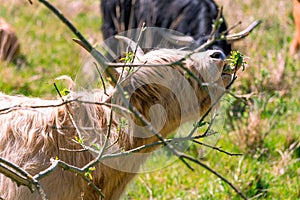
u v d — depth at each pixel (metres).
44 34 19.47
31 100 8.90
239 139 13.66
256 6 20.61
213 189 12.02
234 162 12.96
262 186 12.21
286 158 12.93
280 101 14.72
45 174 6.46
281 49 18.05
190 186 12.33
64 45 18.75
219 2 20.31
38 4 21.09
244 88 14.95
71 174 8.38
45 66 17.03
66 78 8.82
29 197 8.21
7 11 20.95
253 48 16.92
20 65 17.16
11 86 15.48
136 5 16.06
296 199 11.91
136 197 11.92
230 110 14.12
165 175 12.56
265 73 15.27
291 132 14.01
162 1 15.60
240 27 18.39
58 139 8.47
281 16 20.09
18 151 8.38
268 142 13.82
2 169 6.47
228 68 8.41
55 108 8.57
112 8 16.73
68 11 21.42
